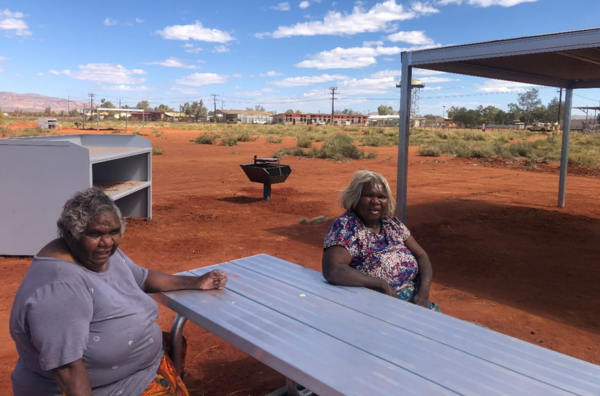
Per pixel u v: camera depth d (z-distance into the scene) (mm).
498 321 4273
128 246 6410
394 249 2988
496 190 12039
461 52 5707
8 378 3189
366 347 1923
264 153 22516
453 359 1823
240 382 3250
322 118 147375
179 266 5609
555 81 9016
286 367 1789
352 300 2479
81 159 5602
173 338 2510
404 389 1604
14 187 5695
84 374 1878
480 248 6703
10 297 4582
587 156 19641
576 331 4102
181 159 19156
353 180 2943
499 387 1621
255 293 2580
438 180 13969
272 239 6969
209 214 8633
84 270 1974
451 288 5121
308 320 2207
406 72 6344
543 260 6180
